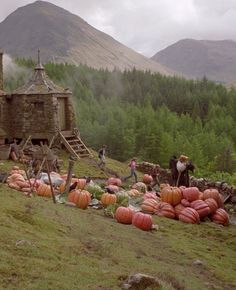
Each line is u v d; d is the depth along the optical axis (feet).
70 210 58.80
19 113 130.21
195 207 70.38
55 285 29.25
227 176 232.12
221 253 52.47
